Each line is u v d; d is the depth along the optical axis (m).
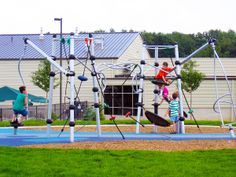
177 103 20.27
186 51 89.25
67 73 15.75
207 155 12.09
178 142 14.92
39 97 40.31
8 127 24.36
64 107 37.59
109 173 9.95
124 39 47.97
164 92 20.58
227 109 41.00
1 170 10.16
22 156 11.75
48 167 10.47
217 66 47.16
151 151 12.61
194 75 40.41
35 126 24.88
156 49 20.72
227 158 11.69
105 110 42.28
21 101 18.97
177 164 10.89
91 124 25.95
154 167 10.55
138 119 20.03
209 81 41.62
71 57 15.91
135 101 41.81
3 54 46.81
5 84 46.25
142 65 20.06
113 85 42.09
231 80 41.25
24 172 10.01
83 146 13.91
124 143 14.58
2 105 45.41
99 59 43.22
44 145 14.25
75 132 20.22
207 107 41.66
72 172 9.98
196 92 41.88
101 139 16.42
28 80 45.84
